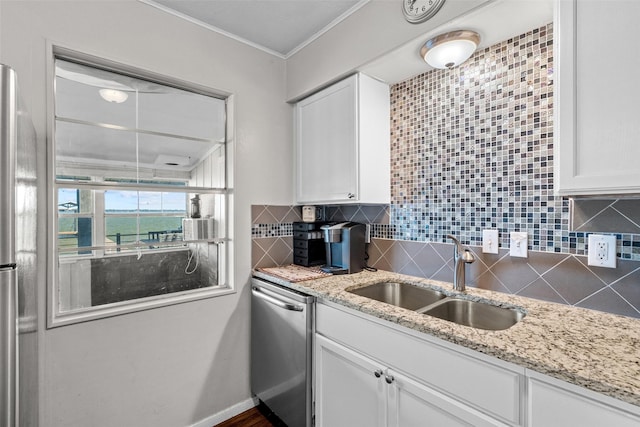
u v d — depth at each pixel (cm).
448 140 172
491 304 141
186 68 183
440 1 136
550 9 125
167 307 175
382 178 195
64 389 144
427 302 168
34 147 122
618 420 74
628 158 91
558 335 100
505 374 92
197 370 186
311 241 221
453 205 169
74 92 158
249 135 211
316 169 212
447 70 172
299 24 192
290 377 173
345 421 146
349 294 152
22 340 85
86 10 151
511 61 147
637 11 90
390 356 125
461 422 102
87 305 164
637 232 113
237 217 205
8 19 132
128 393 162
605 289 122
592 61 97
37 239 136
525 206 143
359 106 182
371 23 167
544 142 137
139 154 178
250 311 210
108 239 170
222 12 180
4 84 74
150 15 171
